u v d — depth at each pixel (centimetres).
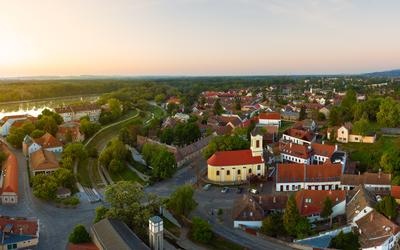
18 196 13788
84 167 17738
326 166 14088
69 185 14538
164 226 11312
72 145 18212
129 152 18425
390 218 10381
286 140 19725
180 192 11688
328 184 13838
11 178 14138
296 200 11681
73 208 12838
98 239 9131
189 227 11312
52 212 12481
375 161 15750
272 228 10506
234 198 13612
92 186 15425
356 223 10469
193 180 15625
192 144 19562
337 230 10281
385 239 9244
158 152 16888
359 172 14425
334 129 19662
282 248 9962
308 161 16350
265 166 15938
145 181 15800
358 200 11275
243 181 15238
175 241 10506
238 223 11262
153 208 11738
